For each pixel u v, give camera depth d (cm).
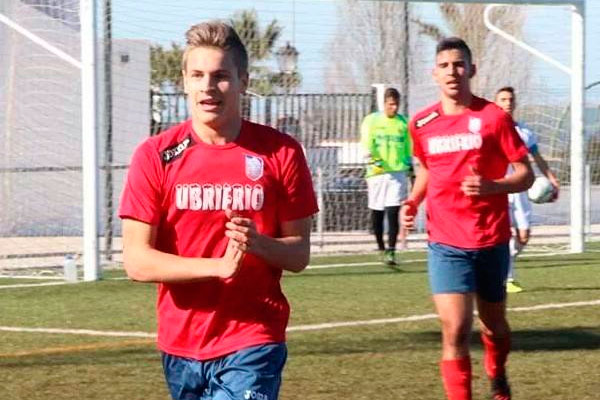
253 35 2122
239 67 460
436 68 762
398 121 1723
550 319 1182
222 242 470
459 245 738
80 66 1553
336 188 2081
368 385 857
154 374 901
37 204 2053
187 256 470
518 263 1750
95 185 1554
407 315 1212
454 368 735
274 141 473
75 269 1549
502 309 776
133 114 2006
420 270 1664
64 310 1268
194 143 467
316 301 1323
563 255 1873
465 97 755
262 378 460
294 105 2061
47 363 950
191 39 457
